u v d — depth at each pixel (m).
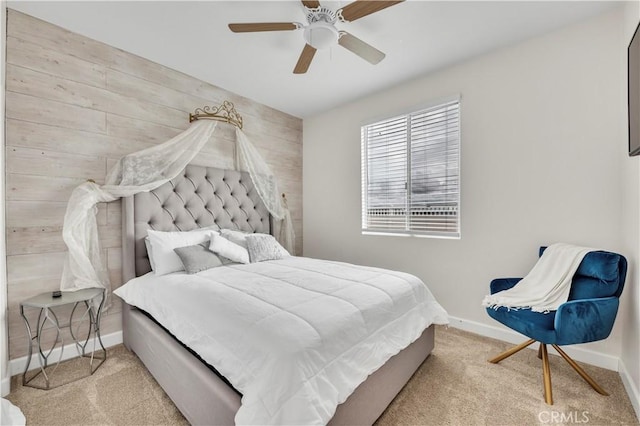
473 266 2.61
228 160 3.25
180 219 2.75
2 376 1.73
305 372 1.12
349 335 1.37
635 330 1.67
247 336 1.26
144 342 1.96
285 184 3.88
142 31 2.20
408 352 1.81
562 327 1.61
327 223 3.82
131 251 2.39
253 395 1.08
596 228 2.04
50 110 2.10
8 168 1.93
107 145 2.37
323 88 3.17
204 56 2.54
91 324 2.16
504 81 2.43
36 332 2.03
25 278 1.98
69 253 2.08
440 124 2.85
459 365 2.05
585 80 2.08
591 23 2.05
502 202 2.45
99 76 2.33
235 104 3.29
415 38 2.28
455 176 2.76
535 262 2.29
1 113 1.78
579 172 2.11
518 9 1.96
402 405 1.64
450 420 1.52
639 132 1.35
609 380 1.85
